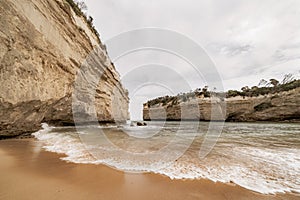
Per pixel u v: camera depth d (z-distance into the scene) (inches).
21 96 244.1
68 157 166.9
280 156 179.5
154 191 94.4
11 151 189.6
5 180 102.7
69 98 419.8
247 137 356.2
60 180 106.5
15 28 231.1
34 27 279.6
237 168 138.4
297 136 378.0
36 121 319.3
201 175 121.6
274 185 105.7
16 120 261.7
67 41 406.9
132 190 95.2
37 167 132.6
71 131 400.8
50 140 269.7
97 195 87.6
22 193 85.9
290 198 89.4
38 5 298.7
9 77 221.6
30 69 264.1
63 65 379.2
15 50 230.8
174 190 96.4
